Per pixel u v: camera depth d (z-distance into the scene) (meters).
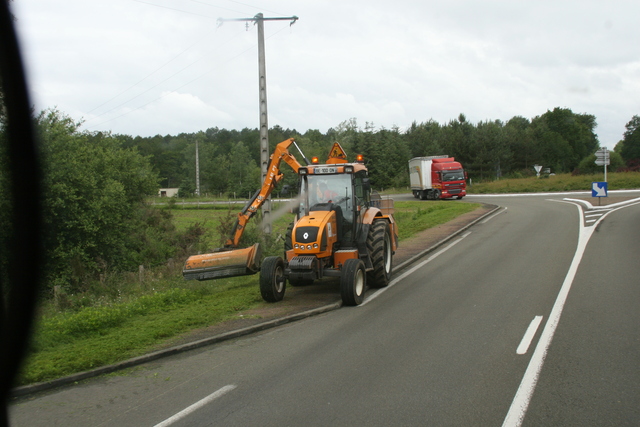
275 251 16.91
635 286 9.67
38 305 13.47
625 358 5.94
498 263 13.09
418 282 11.42
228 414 4.88
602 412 4.60
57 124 18.42
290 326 8.23
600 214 23.64
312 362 6.32
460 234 20.08
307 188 10.84
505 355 6.23
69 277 16.89
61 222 17.80
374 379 5.62
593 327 7.23
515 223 22.33
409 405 4.89
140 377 6.14
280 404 5.05
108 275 16.14
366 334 7.48
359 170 11.23
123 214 21.20
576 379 5.38
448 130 90.12
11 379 6.01
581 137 97.38
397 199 48.72
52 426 4.81
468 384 5.36
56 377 6.11
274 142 116.88
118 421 4.86
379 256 10.77
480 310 8.55
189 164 81.31
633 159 71.50
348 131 75.62
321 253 9.70
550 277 10.95
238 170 83.38
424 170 45.69
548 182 50.75
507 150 78.69
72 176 17.97
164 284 13.55
